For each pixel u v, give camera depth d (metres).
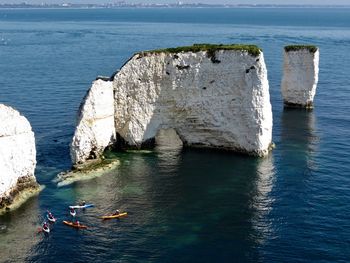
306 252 40.16
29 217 46.28
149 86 63.72
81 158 57.88
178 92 63.81
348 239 41.94
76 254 40.25
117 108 64.25
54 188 52.38
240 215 46.78
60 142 66.06
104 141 62.16
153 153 63.62
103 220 45.75
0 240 42.25
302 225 44.50
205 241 42.09
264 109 60.78
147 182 54.50
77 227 44.44
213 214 47.06
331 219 45.47
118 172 57.12
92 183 53.88
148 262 39.00
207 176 56.22
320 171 56.91
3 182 47.41
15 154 49.00
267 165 59.09
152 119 64.75
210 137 64.50
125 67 63.28
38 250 40.81
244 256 39.78
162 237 42.78
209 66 62.25
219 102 62.69
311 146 65.81
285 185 53.25
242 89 61.12
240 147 62.84
